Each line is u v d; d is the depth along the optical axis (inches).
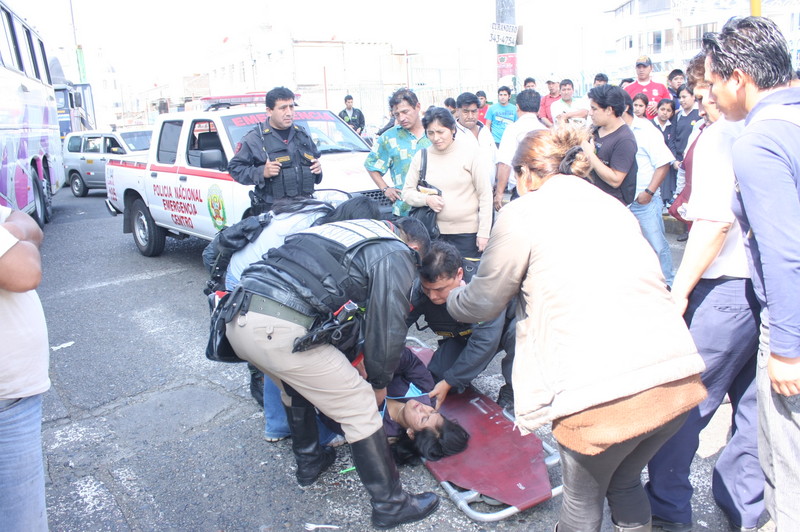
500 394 147.1
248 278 103.8
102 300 251.3
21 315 77.0
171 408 158.4
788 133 72.3
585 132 87.7
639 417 73.7
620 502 87.3
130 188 315.6
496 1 426.9
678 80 333.1
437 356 144.2
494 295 86.7
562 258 78.4
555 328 77.9
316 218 124.3
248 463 132.6
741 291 91.1
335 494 120.9
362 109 791.1
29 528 79.7
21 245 73.9
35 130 404.2
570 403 74.3
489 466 120.0
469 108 263.6
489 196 175.2
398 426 129.6
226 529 112.5
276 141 192.5
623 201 190.1
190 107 656.4
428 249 117.7
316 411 122.7
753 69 76.0
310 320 99.9
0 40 329.4
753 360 97.7
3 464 76.2
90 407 160.9
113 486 126.6
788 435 79.1
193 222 271.3
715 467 106.3
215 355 112.7
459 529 109.0
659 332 76.1
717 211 87.7
